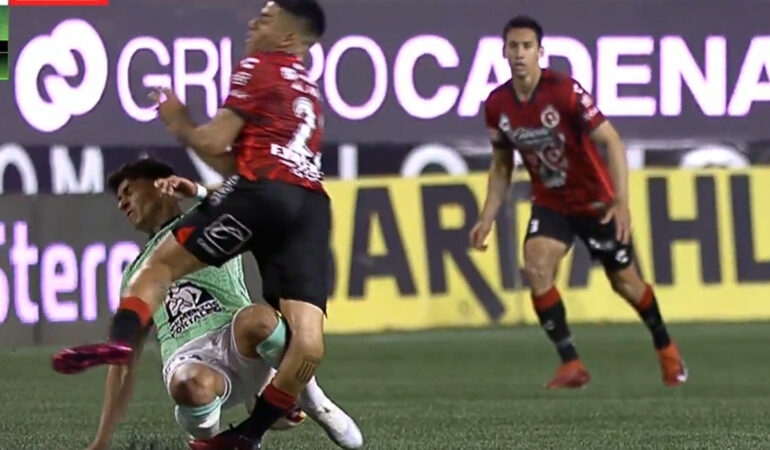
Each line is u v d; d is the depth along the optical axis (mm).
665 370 29781
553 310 29188
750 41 48156
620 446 21094
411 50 47469
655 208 42469
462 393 29109
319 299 16859
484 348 37844
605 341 39531
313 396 17922
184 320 17156
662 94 47906
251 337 16766
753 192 42781
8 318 37906
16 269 38000
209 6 47188
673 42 47969
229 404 17359
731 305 42375
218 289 17250
